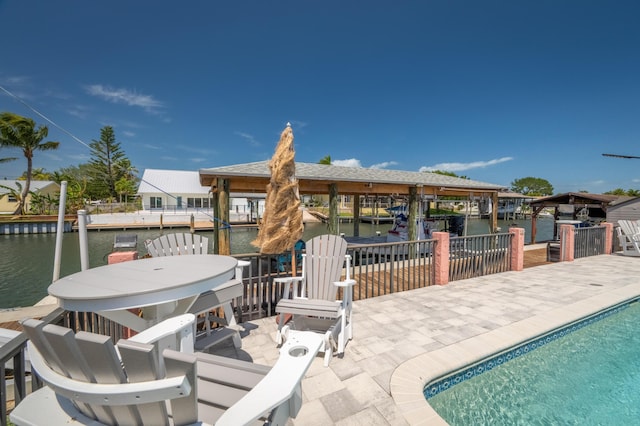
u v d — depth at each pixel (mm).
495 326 3850
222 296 2961
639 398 2844
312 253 3787
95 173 40031
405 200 15828
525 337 3531
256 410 1082
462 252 6484
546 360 3510
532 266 7891
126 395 996
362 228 27297
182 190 29469
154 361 984
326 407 2307
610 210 11797
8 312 4137
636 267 7695
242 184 8359
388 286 5832
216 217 8070
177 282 2037
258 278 4043
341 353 3090
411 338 3502
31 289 10195
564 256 8531
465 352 3160
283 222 3932
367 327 3826
